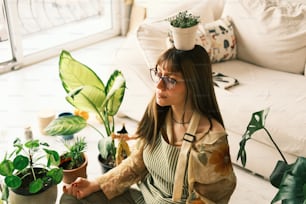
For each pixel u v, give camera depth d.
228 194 1.26
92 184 1.39
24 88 2.78
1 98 2.65
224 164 1.20
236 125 1.93
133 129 2.35
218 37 2.30
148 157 1.33
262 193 1.91
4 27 2.96
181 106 1.24
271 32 2.24
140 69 2.20
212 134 1.19
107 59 3.21
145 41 2.16
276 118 1.83
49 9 3.37
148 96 2.22
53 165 1.60
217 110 1.25
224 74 2.22
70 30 3.51
